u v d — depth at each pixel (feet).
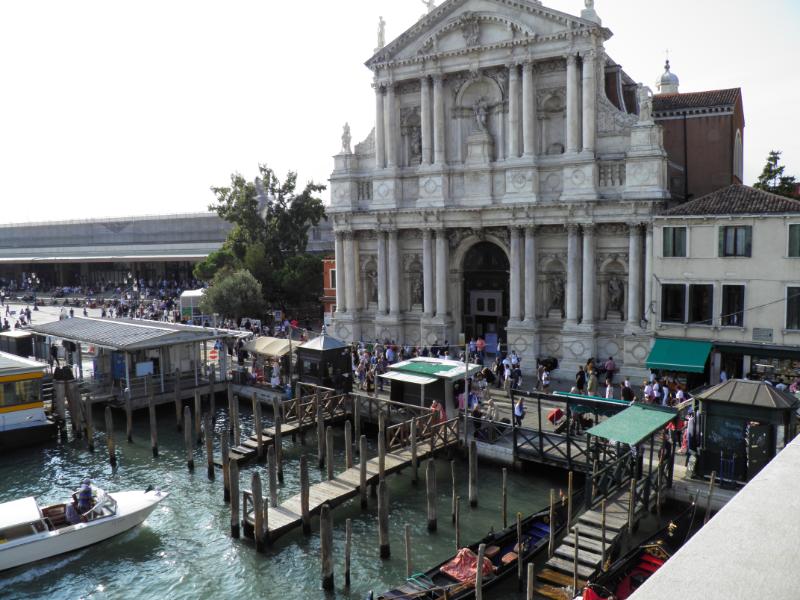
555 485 95.86
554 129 145.28
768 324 115.14
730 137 149.59
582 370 129.90
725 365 121.29
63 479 104.78
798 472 14.56
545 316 148.97
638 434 77.25
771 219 113.29
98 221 346.13
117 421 133.28
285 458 111.86
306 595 72.33
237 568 77.87
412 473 99.96
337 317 172.24
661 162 131.75
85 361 170.19
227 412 137.28
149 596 73.31
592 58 135.85
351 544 78.59
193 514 91.61
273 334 188.44
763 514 12.66
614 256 138.82
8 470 108.27
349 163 165.37
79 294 315.78
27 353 166.09
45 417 121.70
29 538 78.69
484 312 160.66
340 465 107.96
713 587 10.32
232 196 225.56
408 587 66.85
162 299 270.67
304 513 83.97
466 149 153.99
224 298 192.95
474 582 66.74
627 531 73.51
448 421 104.99
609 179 138.00
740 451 81.20
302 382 131.64
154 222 328.49
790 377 115.65
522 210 144.56
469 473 96.99
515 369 133.90
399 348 154.30
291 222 227.81
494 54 145.48
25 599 73.36
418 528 86.02
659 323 124.26
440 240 155.12
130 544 84.02
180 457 113.50
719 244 118.01
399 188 160.56
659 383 115.65
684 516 79.61
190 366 145.18
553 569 68.39
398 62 155.12
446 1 146.82
